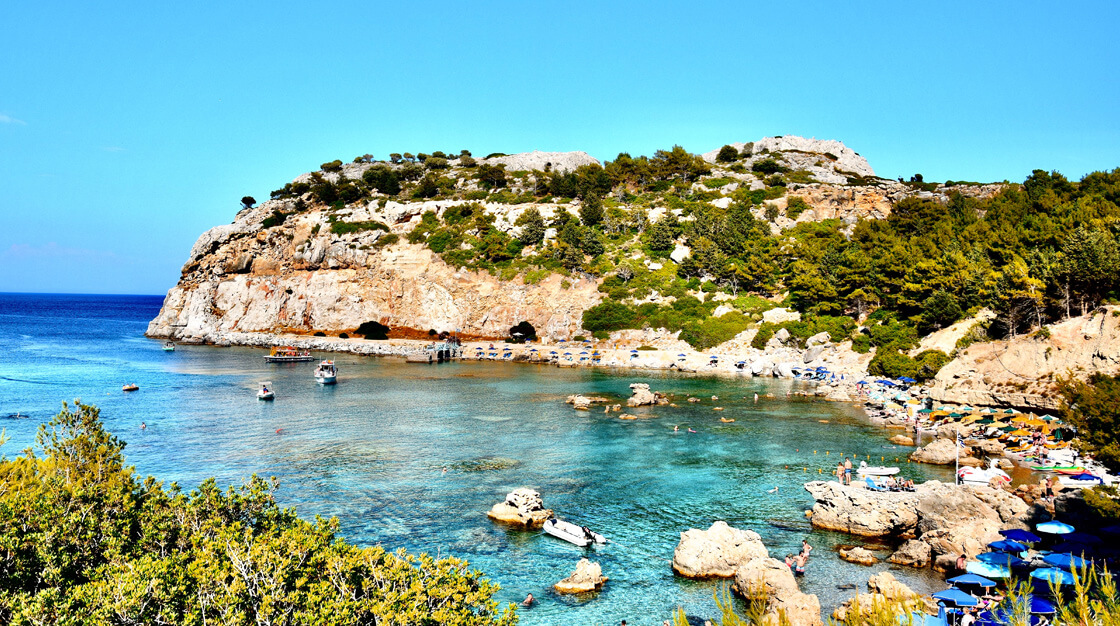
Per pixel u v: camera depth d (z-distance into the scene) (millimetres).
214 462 66125
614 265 166375
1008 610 19219
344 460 67250
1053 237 104125
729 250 159500
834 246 149625
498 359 150250
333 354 158750
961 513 47406
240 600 25578
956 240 124688
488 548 46531
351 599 26844
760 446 73312
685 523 51375
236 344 179375
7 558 26250
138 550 29797
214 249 198625
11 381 117000
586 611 38188
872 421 86000
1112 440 34125
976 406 84188
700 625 36125
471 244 178000
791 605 35188
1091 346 76375
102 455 36875
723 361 131750
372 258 180875
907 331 112688
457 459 67875
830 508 50562
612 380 120438
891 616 16188
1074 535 39969
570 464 66312
